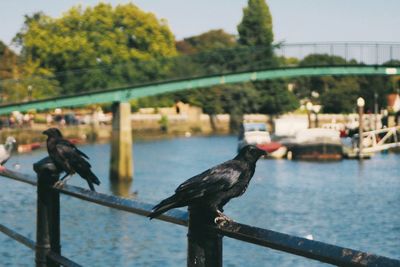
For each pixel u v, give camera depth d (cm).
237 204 4422
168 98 16100
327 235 3347
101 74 7250
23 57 14000
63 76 7206
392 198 4722
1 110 6950
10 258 2312
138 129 15700
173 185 5847
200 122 16138
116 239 2877
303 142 8112
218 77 7919
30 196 4091
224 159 8688
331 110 15488
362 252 288
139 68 7431
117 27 14225
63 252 2683
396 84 14438
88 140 13425
